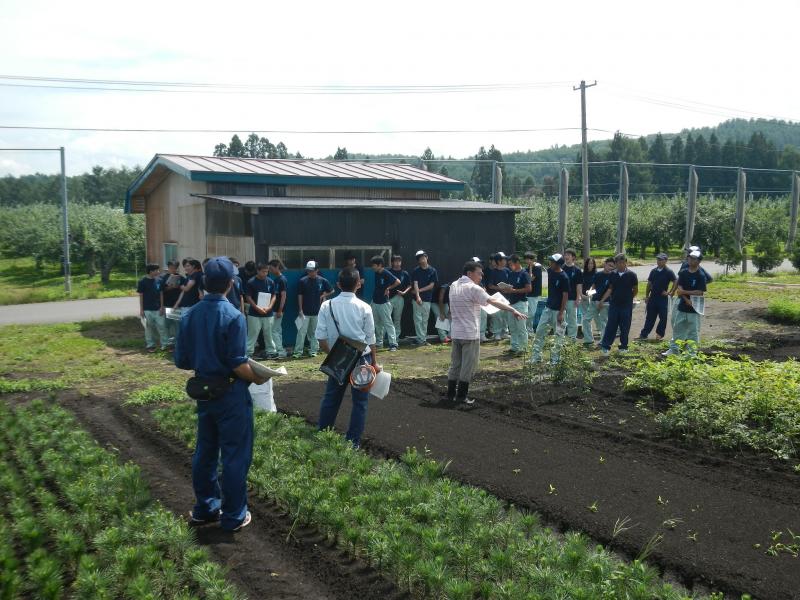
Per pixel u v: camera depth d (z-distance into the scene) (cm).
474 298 881
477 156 13588
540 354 1206
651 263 4803
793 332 1542
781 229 5475
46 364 1271
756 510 530
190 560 427
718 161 13200
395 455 679
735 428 704
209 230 1530
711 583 425
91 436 755
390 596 421
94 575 394
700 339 1332
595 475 612
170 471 648
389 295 1395
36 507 555
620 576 400
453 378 907
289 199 1476
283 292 1308
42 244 3862
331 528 496
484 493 534
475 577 427
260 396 800
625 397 902
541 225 4425
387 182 1681
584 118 3019
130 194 1861
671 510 530
